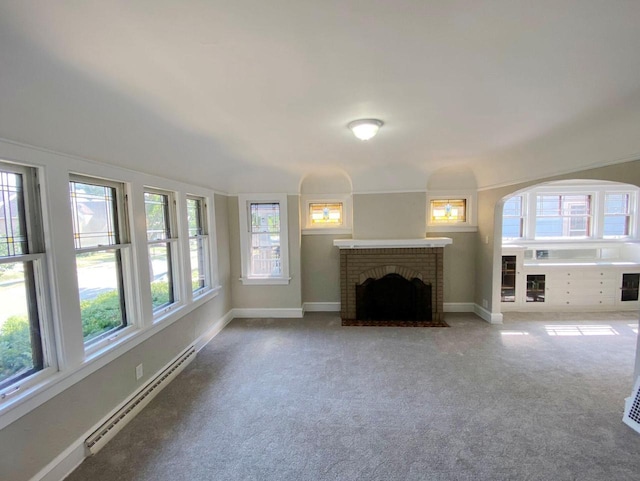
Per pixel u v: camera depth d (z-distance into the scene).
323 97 2.02
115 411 2.38
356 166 4.50
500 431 2.30
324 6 1.14
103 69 1.59
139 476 1.93
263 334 4.32
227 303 4.88
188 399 2.77
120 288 2.63
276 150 3.52
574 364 3.35
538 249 5.50
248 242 5.03
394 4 1.14
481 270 4.91
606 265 5.08
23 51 1.37
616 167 2.64
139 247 2.72
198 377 3.16
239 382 3.06
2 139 1.57
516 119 2.47
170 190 3.31
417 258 4.79
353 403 2.68
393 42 1.40
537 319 4.79
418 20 1.24
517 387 2.90
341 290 4.95
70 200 2.04
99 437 2.16
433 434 2.28
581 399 2.70
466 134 2.88
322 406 2.64
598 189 5.40
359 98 2.04
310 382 3.04
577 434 2.26
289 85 1.83
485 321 4.73
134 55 1.46
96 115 2.03
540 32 1.33
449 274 5.18
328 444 2.20
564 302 5.15
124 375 2.51
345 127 2.67
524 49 1.47
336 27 1.28
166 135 2.70
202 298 3.90
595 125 2.58
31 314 1.85
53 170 1.89
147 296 2.82
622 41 1.39
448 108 2.22
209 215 4.27
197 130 2.68
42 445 1.81
